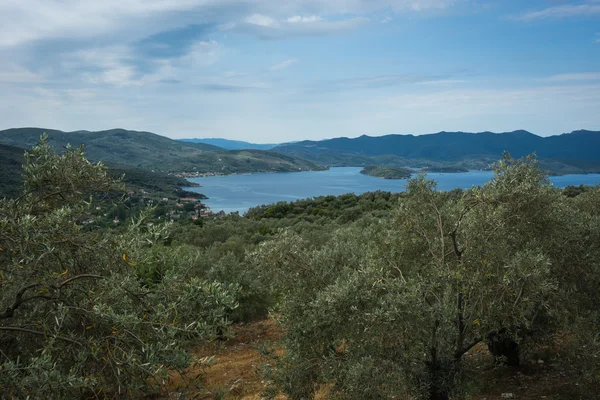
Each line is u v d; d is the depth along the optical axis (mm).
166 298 4660
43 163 4555
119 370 3879
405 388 6434
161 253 5020
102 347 4191
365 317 6371
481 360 10938
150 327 4312
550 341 9398
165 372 4059
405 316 6211
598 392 7473
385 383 6250
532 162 7789
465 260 6918
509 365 10055
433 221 8227
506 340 9938
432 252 7766
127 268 4586
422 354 6750
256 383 9766
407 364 6566
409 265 8539
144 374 4086
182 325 4527
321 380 7422
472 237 7055
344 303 6602
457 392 6898
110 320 4141
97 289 4480
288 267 7855
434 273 7074
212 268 15742
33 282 4230
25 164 4512
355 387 6215
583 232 8953
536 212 7340
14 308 4035
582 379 7629
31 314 4320
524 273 6211
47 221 4172
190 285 4758
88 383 3678
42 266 4336
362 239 10312
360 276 6941
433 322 6574
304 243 8242
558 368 9125
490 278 6609
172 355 4246
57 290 4148
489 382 9258
